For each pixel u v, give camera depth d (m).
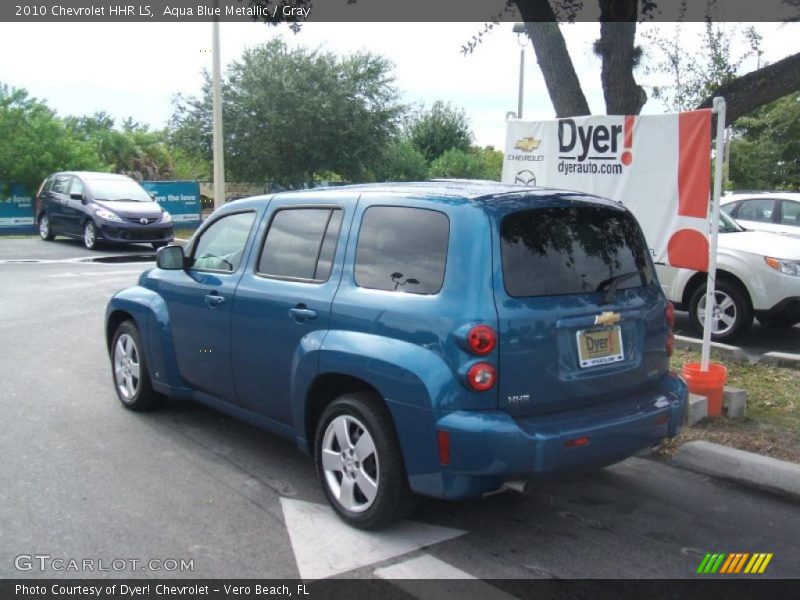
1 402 6.62
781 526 4.40
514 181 7.45
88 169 27.14
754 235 9.12
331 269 4.48
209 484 4.88
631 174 6.34
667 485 4.97
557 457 3.71
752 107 7.46
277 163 28.56
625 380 4.17
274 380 4.79
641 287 4.39
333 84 28.03
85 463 5.22
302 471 5.13
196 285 5.51
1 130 24.94
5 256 17.75
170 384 5.90
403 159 35.34
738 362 7.57
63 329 9.75
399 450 3.99
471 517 4.44
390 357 3.88
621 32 7.48
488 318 3.67
